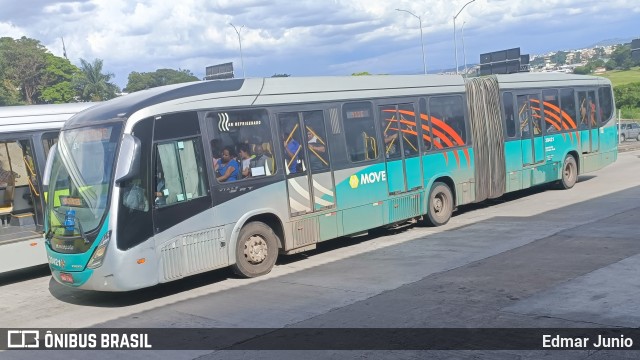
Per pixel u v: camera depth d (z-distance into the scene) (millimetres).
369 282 9305
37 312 9289
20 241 11000
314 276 10039
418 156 13422
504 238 11891
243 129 10336
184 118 9586
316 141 11430
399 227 13531
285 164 10844
